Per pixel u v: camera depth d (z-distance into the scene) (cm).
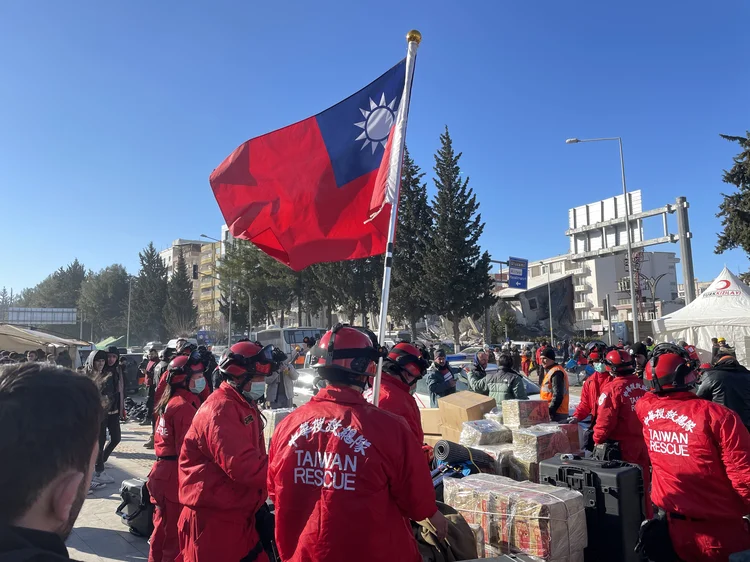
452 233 3909
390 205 412
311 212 447
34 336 1808
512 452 470
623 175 2669
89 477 116
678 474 311
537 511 336
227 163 453
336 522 204
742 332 1980
